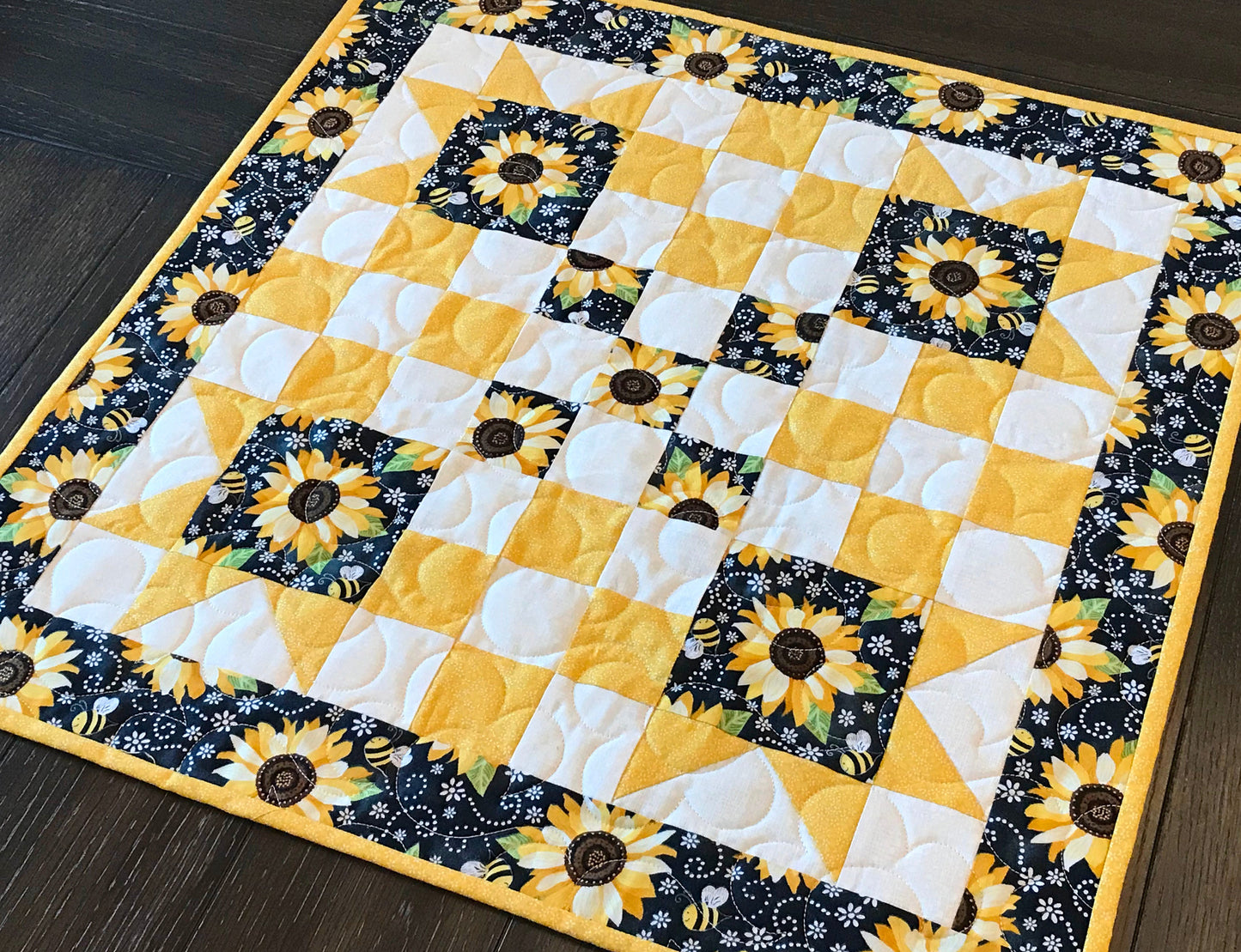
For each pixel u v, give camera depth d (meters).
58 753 0.96
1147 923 0.88
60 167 1.28
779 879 0.89
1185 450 1.06
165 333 1.15
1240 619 1.00
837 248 1.18
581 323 1.14
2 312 1.18
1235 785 0.93
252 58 1.36
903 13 1.36
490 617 1.00
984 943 0.86
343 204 1.23
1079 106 1.27
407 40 1.35
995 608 0.99
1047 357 1.11
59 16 1.38
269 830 0.93
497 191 1.23
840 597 1.00
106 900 0.90
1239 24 1.34
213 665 0.98
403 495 1.05
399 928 0.89
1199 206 1.20
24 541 1.04
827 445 1.07
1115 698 0.95
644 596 1.00
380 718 0.96
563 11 1.36
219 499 1.06
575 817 0.91
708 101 1.29
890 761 0.93
